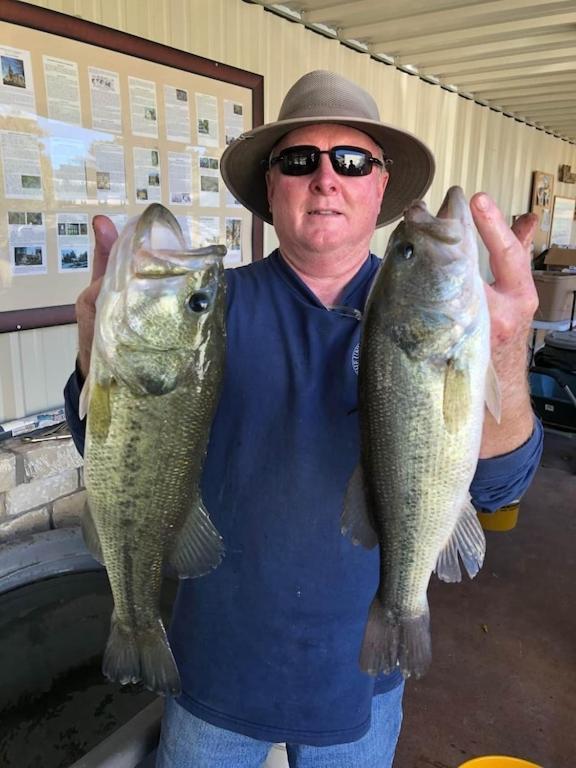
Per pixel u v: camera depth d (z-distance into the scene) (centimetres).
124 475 122
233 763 154
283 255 162
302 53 396
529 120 744
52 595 243
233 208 359
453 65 503
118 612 132
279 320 151
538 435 132
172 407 120
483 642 299
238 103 349
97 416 119
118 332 117
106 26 276
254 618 143
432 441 118
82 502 287
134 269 117
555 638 303
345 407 142
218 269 124
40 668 210
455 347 115
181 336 119
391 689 164
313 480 141
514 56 480
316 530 141
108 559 129
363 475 126
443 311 114
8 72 246
